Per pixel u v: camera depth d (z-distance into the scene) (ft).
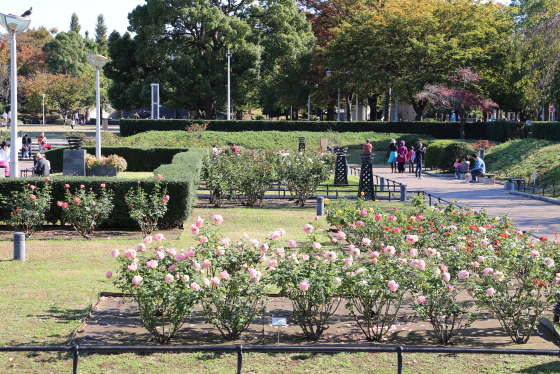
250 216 50.03
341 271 21.24
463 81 139.95
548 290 22.68
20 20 49.96
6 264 31.04
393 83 147.33
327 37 187.32
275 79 167.53
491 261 23.45
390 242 29.01
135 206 40.70
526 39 76.79
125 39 155.74
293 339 21.17
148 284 19.75
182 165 55.72
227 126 140.77
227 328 20.84
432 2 146.92
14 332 20.54
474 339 21.74
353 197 63.46
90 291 26.07
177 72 148.66
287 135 136.15
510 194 68.69
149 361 18.70
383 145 133.69
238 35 147.84
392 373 17.95
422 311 20.56
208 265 19.94
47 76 241.35
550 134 94.27
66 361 18.45
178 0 145.18
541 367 18.62
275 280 20.81
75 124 248.52
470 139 143.02
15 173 51.65
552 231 44.19
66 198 40.42
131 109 161.07
